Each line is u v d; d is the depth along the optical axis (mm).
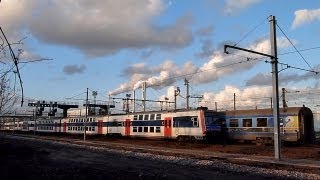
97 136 65688
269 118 40500
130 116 56844
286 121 39250
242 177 19906
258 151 35375
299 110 38625
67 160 28844
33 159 29047
